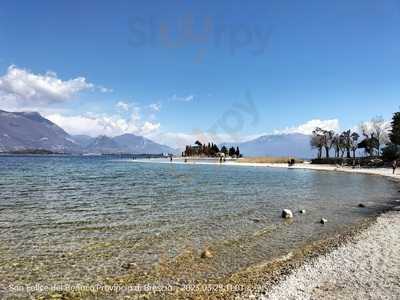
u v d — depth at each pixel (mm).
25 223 20859
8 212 24562
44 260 13930
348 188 44969
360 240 17031
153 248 15742
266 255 14836
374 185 49688
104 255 14633
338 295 10422
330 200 32719
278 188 43625
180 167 106938
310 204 29906
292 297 10391
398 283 11266
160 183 48625
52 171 78375
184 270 12953
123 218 22547
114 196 33594
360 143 140250
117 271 12797
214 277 12242
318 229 19969
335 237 17953
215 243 16672
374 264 13250
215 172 79625
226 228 19906
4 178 56000
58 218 22469
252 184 48625
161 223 21062
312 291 10797
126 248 15688
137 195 34438
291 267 13164
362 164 117562
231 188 42438
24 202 29375
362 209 27469
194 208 26719
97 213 24312
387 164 109500
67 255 14594
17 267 13109
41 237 17484
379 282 11367
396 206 29203
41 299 10461
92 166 109688
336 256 14398
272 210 26359
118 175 66188
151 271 12820
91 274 12477
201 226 20344
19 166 103438
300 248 15906
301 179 60375
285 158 171625
